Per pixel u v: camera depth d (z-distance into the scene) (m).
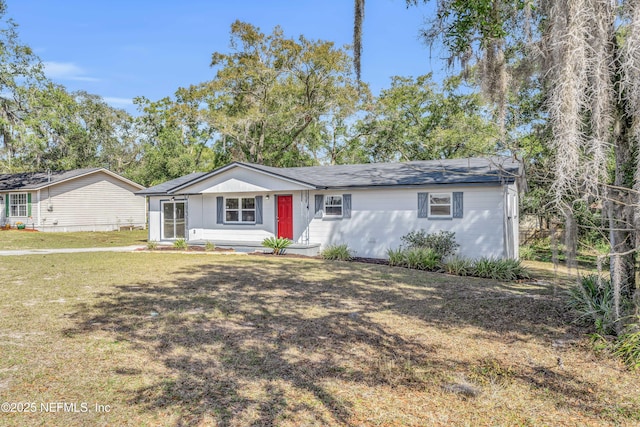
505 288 9.47
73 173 27.75
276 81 29.38
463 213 13.64
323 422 3.52
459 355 5.11
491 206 13.24
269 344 5.46
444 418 3.61
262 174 16.55
